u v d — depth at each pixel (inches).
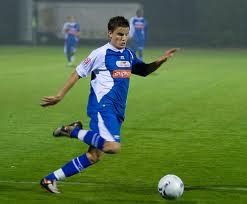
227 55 4980.3
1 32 6412.4
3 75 2992.1
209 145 1282.0
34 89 2375.7
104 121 826.8
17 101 2009.1
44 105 839.1
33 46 6063.0
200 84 2630.4
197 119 1640.0
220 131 1455.5
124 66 850.1
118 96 845.8
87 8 6318.9
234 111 1806.1
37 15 6338.6
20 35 6368.1
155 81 2758.4
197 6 6240.2
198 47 6186.0
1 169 1045.8
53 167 1065.5
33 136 1373.0
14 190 904.3
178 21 6304.1
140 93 2262.6
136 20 3678.6
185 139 1347.2
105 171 1034.7
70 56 3609.7
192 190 912.9
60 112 1761.8
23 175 1002.1
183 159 1140.5
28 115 1699.1
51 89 2372.0
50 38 6338.6
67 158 1143.6
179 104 1950.1
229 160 1133.1
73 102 1994.3
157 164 1095.6
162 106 1898.4
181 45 6284.5
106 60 841.5
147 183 956.0
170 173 1026.1
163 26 6333.7
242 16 6141.7
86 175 1003.9
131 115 1701.5
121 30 839.1
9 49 5482.3
